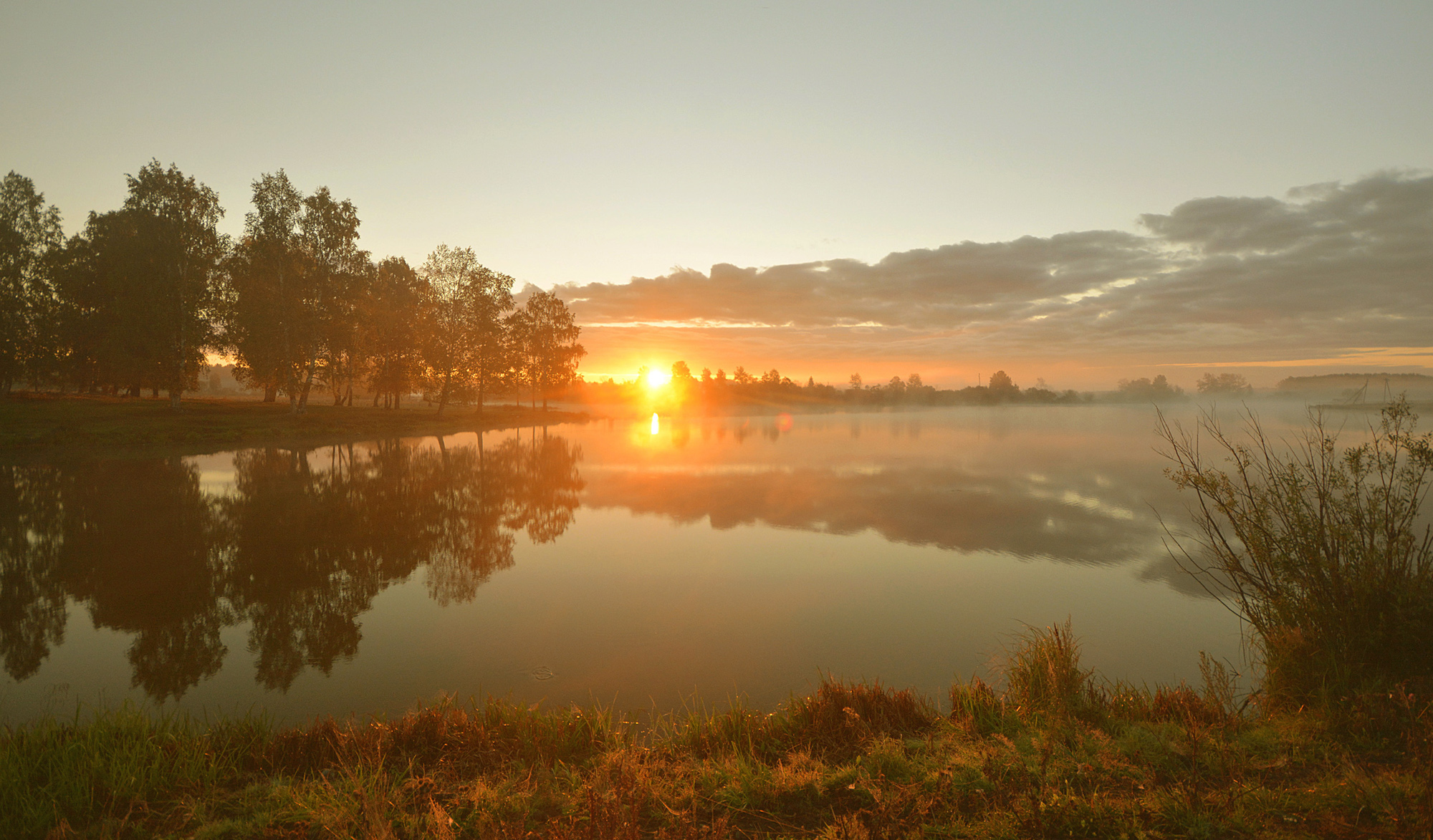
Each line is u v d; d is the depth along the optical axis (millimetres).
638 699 7539
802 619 10297
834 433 58125
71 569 12867
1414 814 3787
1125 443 44188
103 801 4793
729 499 21828
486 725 6043
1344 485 6340
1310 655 5797
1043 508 20062
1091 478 26516
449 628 9930
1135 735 5234
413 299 61438
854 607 10938
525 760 5457
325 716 7137
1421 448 5926
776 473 28719
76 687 7887
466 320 61094
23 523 16641
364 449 36625
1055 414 112875
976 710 6047
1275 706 5793
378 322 58125
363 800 4457
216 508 18844
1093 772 4652
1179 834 3953
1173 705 6047
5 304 45469
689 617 10430
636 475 27484
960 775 4742
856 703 6168
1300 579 6293
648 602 11219
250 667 8492
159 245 40719
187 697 7637
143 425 36812
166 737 5609
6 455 29891
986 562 13898
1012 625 10062
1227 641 9328
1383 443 6230
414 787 4840
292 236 42812
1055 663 6363
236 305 43000
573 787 4852
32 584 11938
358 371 61188
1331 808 4051
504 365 68125
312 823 4410
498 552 14617
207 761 5355
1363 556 6016
